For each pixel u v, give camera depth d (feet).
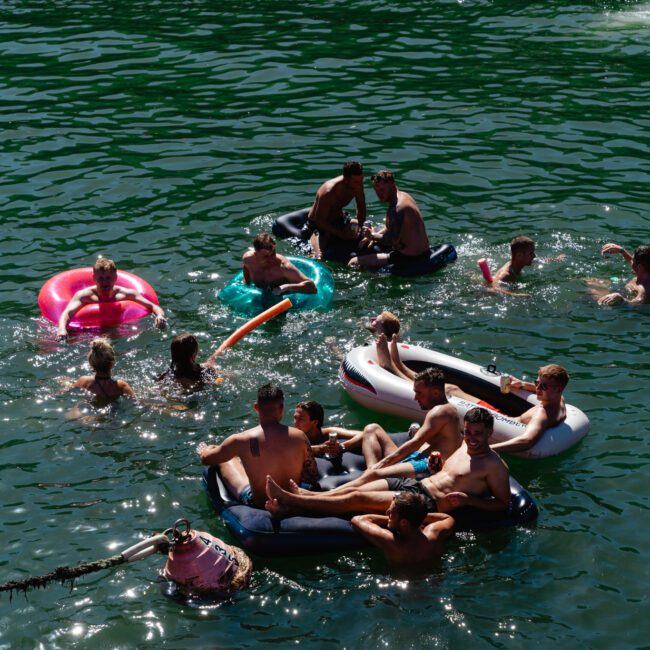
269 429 37.01
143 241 61.57
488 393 45.06
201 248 60.80
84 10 112.78
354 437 41.06
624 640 31.42
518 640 31.40
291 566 34.94
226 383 46.50
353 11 111.45
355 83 88.89
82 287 54.60
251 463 36.78
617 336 50.57
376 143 76.43
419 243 58.29
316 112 82.53
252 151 75.20
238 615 32.60
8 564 34.78
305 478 38.11
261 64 93.81
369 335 51.13
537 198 67.10
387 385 44.45
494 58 95.40
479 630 31.81
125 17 109.91
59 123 80.28
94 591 33.58
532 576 34.32
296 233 62.69
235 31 104.32
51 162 73.05
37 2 116.47
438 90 87.10
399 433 41.63
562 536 36.29
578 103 83.92
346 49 98.12
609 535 36.37
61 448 41.57
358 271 58.54
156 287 56.08
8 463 40.47
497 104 83.82
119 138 77.46
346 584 33.99
